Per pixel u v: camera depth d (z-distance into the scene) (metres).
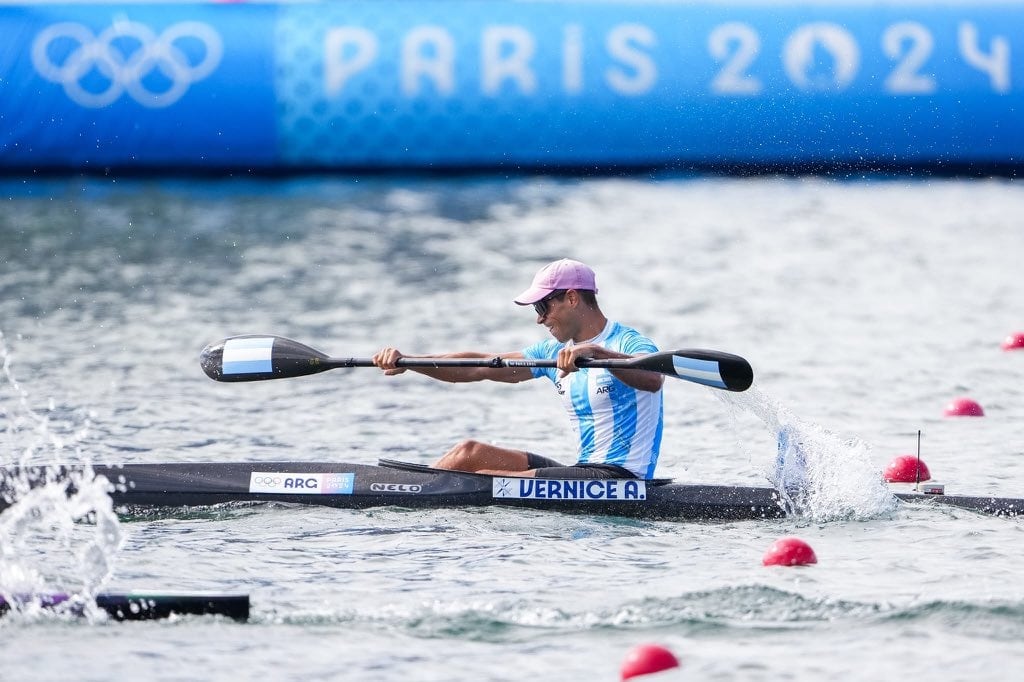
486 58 79.38
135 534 23.11
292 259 62.41
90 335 47.69
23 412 35.94
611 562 21.20
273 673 16.12
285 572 20.52
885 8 78.31
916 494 26.19
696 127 79.81
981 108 78.00
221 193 76.50
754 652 16.67
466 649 16.95
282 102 78.94
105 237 66.38
